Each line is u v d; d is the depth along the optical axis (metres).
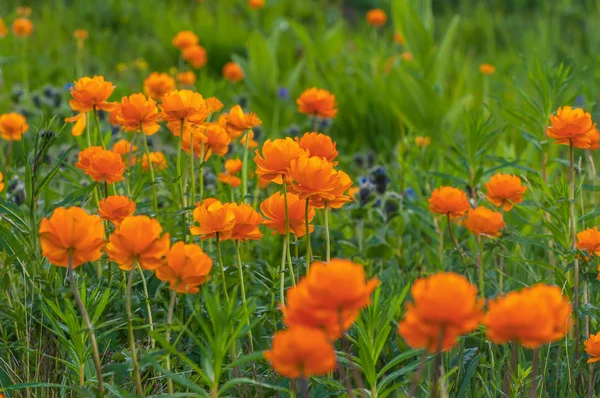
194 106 1.56
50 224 1.29
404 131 3.33
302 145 1.47
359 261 1.74
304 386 1.26
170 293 1.58
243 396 1.50
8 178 1.90
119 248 1.31
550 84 1.88
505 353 1.55
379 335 1.38
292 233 1.60
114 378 1.54
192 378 1.50
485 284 1.73
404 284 1.72
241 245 1.77
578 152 2.90
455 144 1.87
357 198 1.92
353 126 3.44
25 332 1.56
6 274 1.52
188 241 1.63
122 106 1.58
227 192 1.87
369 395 1.40
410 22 3.62
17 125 2.01
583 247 1.53
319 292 1.17
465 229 1.98
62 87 3.72
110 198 1.42
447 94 3.80
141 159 1.80
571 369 1.52
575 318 1.58
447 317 1.15
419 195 1.98
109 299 1.54
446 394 1.44
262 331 1.59
